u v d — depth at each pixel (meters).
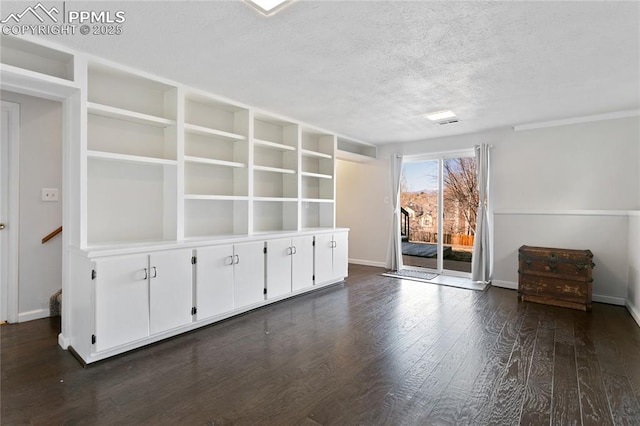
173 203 3.12
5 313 3.12
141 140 3.12
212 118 3.74
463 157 5.39
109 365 2.35
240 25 2.11
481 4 1.87
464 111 4.02
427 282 5.01
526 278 4.03
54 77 2.34
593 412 1.84
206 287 3.07
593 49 2.42
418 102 3.67
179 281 2.86
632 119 3.98
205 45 2.38
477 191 5.23
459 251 5.45
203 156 3.66
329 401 1.94
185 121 3.48
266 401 1.94
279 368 2.34
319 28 2.14
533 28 2.13
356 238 6.59
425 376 2.23
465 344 2.76
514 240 4.65
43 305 3.29
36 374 2.22
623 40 2.28
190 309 2.94
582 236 4.18
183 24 2.10
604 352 2.61
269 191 4.51
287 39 2.29
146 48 2.43
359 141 5.76
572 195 4.37
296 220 4.48
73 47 2.41
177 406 1.88
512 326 3.19
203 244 3.04
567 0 1.83
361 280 5.14
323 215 5.26
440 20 2.04
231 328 3.10
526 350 2.64
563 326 3.19
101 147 2.87
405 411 1.85
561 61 2.62
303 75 2.93
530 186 4.67
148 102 3.17
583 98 3.53
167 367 2.34
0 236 3.08
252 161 3.82
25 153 3.19
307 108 3.91
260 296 3.62
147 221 3.16
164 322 2.75
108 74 2.84
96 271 2.34
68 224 2.63
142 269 2.61
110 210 2.93
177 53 2.51
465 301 4.03
